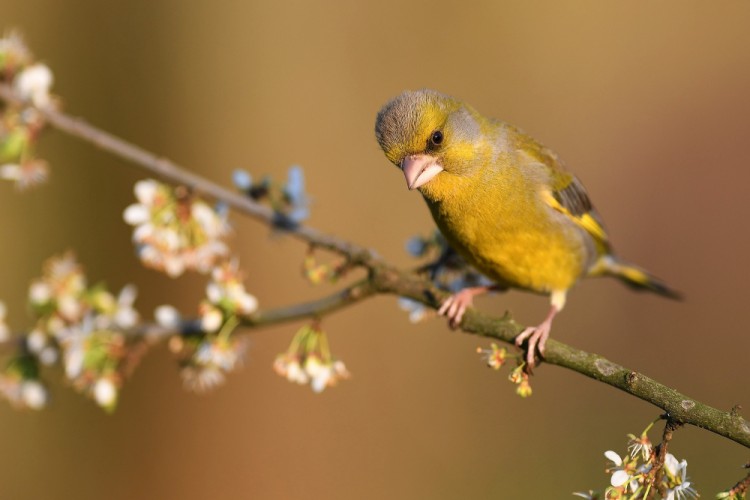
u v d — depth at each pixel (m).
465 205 7.47
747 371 13.21
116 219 13.84
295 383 13.19
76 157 13.83
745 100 15.51
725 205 14.73
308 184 14.73
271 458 12.86
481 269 7.83
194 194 6.70
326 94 15.09
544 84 15.61
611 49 15.87
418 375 13.27
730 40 16.06
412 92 7.57
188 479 12.74
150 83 14.95
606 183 15.16
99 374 6.48
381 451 12.88
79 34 14.84
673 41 16.03
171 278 13.64
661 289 9.59
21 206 13.55
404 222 14.47
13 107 6.35
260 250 13.90
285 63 15.15
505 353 5.81
